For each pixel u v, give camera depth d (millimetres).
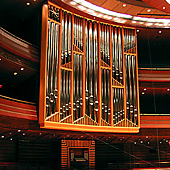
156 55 23750
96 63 18281
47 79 15844
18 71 15992
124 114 18531
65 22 17562
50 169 17938
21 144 17594
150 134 19469
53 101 15859
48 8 16875
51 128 15633
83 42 18109
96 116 17500
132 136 19266
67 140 18641
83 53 17906
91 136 18422
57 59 16578
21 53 15211
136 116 18859
